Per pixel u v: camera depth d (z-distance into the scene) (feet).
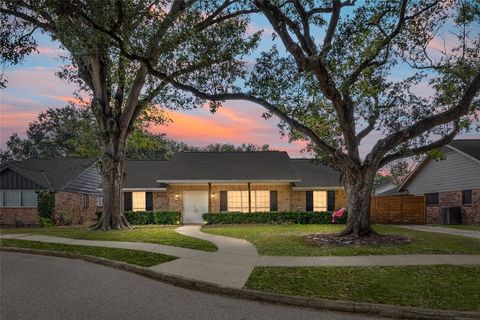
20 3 52.65
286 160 102.73
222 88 56.49
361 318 21.63
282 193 96.94
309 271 31.27
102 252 41.19
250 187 96.48
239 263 34.76
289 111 54.34
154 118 83.51
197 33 52.37
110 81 71.51
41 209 96.63
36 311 21.11
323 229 67.36
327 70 50.31
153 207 98.43
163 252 40.86
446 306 22.95
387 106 53.16
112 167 70.18
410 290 25.90
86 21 51.42
